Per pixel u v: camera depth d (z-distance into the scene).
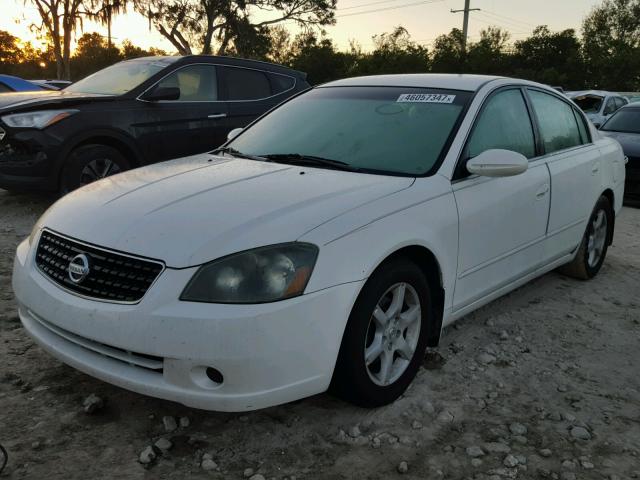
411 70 46.44
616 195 5.21
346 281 2.58
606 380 3.38
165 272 2.43
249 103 7.72
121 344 2.43
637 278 5.23
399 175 3.25
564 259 4.58
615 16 58.28
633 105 10.13
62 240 2.80
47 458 2.50
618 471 2.58
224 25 32.69
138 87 6.77
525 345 3.76
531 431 2.84
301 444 2.67
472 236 3.35
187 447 2.62
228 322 2.35
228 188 2.99
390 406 2.98
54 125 6.06
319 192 2.91
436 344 3.31
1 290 4.25
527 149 4.05
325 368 2.56
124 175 3.45
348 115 3.86
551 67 47.50
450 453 2.65
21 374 3.14
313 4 33.47
